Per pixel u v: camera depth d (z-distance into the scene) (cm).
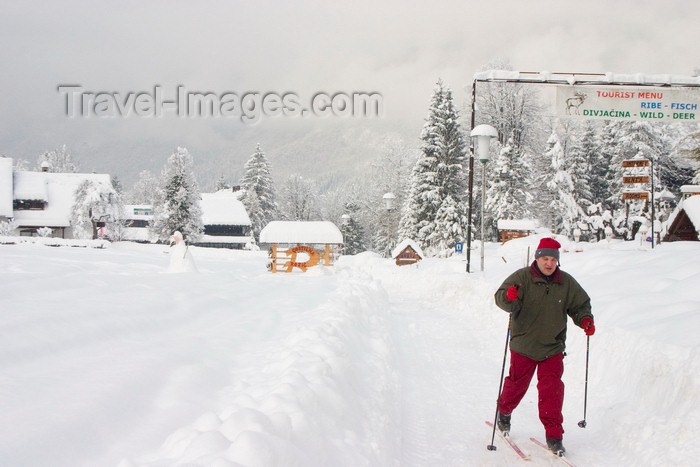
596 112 1734
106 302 731
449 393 643
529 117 4725
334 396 422
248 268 2247
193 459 269
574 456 463
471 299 1289
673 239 2756
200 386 432
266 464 269
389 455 415
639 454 439
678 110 1728
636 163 1784
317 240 2089
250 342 623
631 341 600
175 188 5212
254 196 6981
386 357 720
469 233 1842
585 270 1181
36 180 6109
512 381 501
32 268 1130
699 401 441
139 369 445
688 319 576
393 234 6097
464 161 4591
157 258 2411
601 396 586
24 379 392
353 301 989
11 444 281
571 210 4303
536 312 491
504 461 451
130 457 295
